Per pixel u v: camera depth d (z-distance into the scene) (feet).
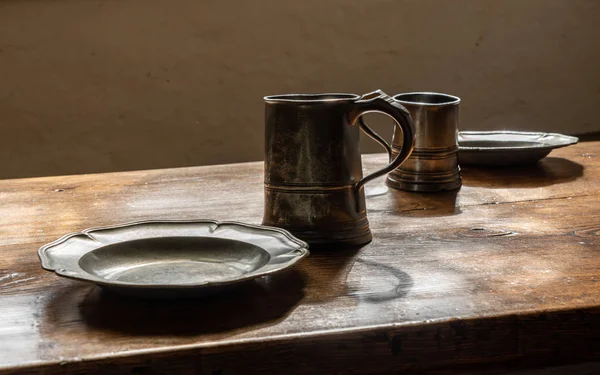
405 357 2.84
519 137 6.54
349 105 3.68
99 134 11.98
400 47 12.85
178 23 11.84
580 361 3.02
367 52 12.73
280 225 3.79
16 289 3.25
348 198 3.78
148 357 2.60
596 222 4.29
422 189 5.09
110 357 2.57
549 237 4.00
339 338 2.75
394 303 3.04
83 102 11.80
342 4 12.42
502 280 3.32
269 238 3.51
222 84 12.26
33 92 11.60
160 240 3.55
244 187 5.27
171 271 3.33
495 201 4.84
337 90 12.76
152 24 11.75
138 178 5.63
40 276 3.43
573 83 13.82
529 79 13.60
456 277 3.36
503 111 13.62
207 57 12.09
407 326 2.82
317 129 3.67
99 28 11.57
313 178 3.71
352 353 2.78
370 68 12.80
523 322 2.93
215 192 5.13
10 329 2.80
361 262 3.59
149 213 4.56
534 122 13.80
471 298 3.09
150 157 12.27
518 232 4.11
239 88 12.34
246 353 2.68
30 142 11.77
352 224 3.81
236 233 3.62
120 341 2.68
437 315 2.90
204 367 2.65
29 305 3.05
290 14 12.25
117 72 11.80
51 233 4.15
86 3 11.43
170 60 11.95
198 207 4.70
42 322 2.87
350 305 3.02
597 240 3.93
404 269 3.48
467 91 13.37
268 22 12.20
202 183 5.43
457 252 3.75
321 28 12.43
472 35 13.12
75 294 3.18
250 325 2.82
